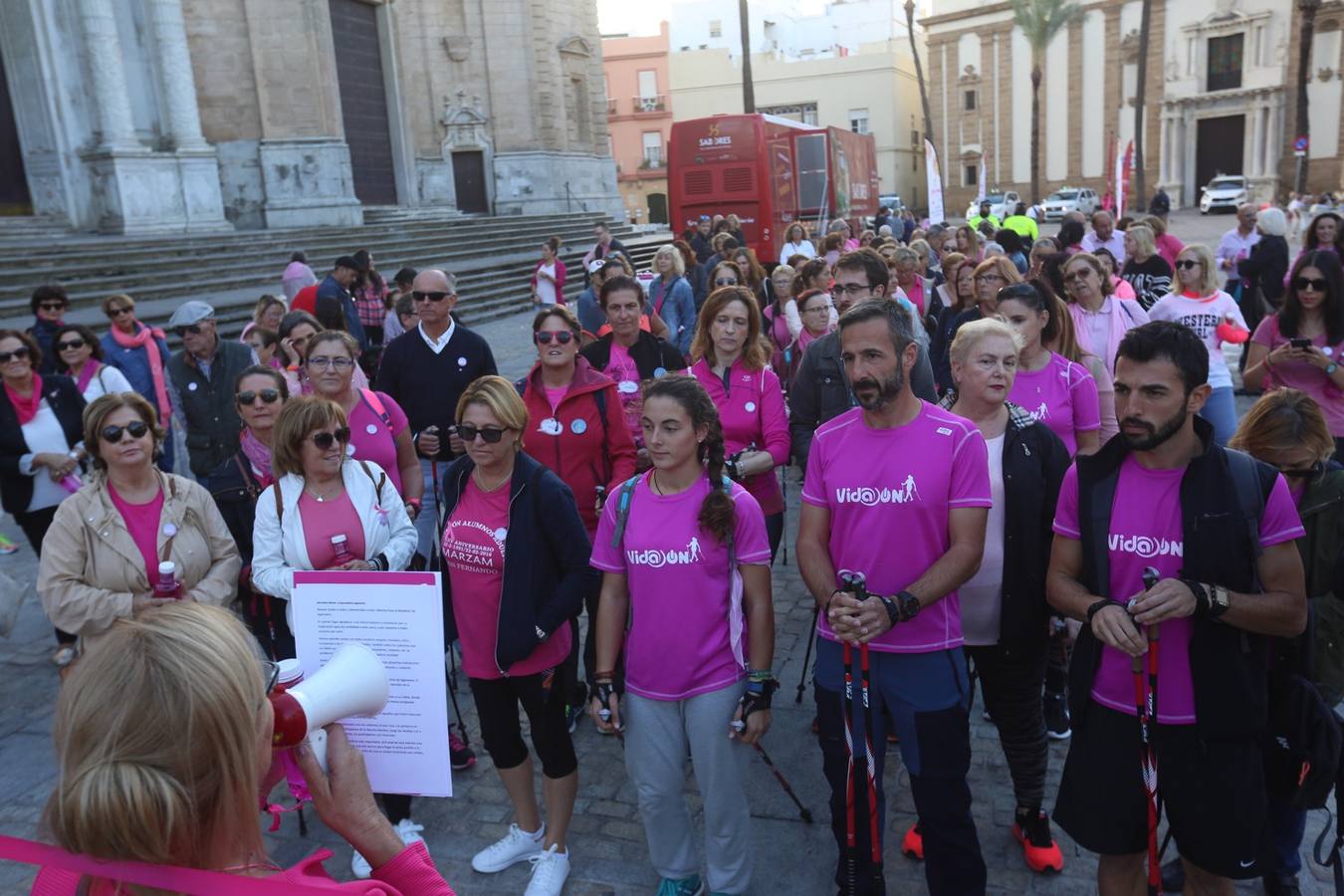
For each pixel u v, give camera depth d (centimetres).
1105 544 260
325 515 373
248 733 115
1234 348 1162
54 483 570
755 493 473
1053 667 418
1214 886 266
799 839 372
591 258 1641
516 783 359
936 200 1767
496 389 335
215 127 2294
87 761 108
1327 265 500
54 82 1941
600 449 444
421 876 146
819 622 311
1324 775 264
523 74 3161
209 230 2108
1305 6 3344
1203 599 238
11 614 460
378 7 2783
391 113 2848
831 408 447
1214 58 5003
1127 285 695
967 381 334
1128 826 261
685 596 308
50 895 122
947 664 294
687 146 2033
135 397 378
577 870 360
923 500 288
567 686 358
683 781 325
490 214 3203
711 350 484
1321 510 304
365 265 1149
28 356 556
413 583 263
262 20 2309
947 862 293
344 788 146
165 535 382
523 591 332
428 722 269
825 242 1212
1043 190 5662
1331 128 4744
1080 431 412
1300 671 271
